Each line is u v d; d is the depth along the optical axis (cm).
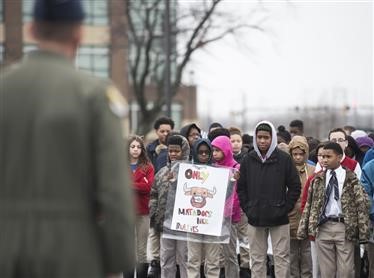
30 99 388
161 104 4028
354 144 1392
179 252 1209
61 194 384
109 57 5069
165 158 1329
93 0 4969
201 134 1397
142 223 1260
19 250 381
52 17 397
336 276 1106
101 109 389
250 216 1143
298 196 1139
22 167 385
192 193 1173
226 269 1245
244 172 1154
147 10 3928
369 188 1131
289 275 1152
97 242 391
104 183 386
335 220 1094
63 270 381
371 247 1161
